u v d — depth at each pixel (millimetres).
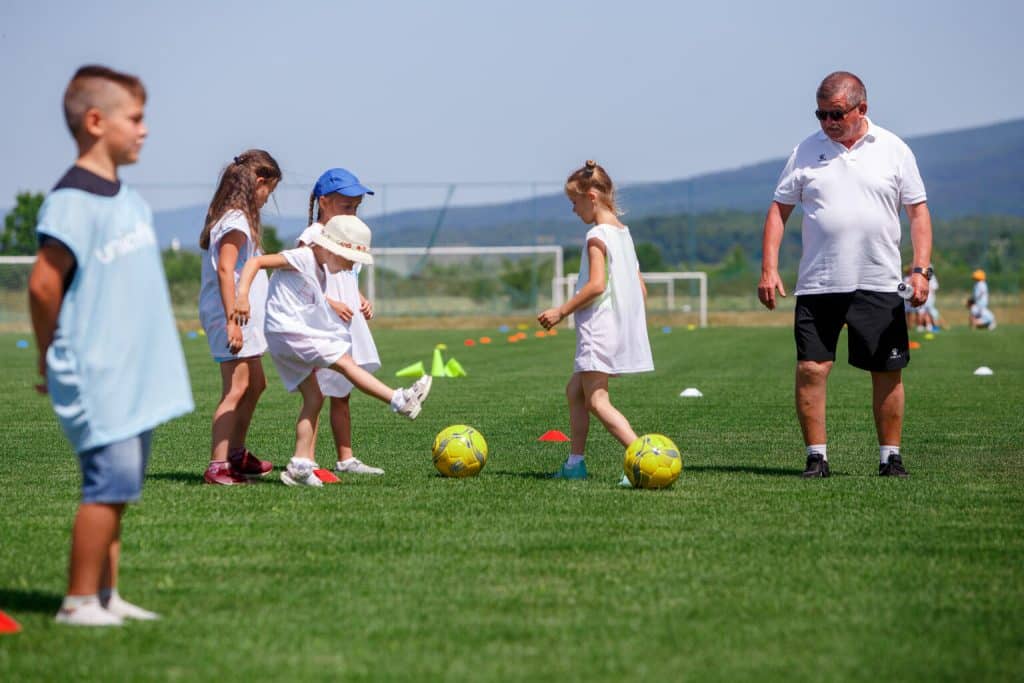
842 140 18922
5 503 16469
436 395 34719
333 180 18500
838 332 19094
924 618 10383
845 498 16609
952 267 122562
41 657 9273
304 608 10766
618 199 18359
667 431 25656
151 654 9367
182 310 105000
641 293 18156
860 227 18656
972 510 15617
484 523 14711
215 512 15492
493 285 109938
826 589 11359
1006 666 9070
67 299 9750
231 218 17453
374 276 109875
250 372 18422
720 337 74062
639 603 10883
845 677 8820
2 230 105062
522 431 25688
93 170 9945
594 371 17906
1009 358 50875
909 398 32938
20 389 37406
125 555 12930
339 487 17656
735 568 12234
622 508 15766
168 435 24859
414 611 10633
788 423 27188
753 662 9164
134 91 10039
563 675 8867
